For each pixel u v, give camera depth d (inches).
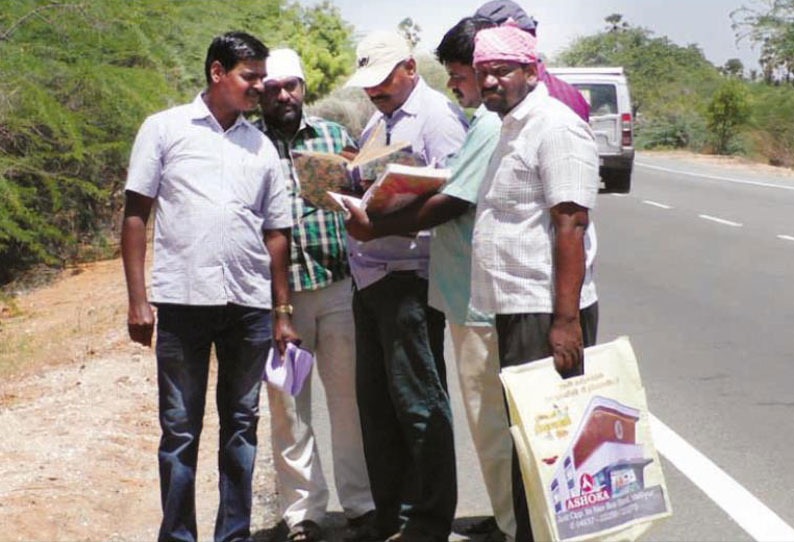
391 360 213.8
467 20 205.9
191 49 799.1
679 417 308.2
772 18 2018.9
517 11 211.2
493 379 209.0
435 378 213.9
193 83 819.4
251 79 205.9
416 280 213.3
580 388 182.5
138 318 206.2
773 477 258.1
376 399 221.3
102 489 266.5
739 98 1768.0
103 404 339.6
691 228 746.8
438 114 217.8
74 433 307.1
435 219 201.5
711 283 527.5
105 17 672.4
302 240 228.2
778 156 1754.4
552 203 184.1
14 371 414.3
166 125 206.8
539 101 187.5
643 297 494.0
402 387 213.0
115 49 706.8
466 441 290.8
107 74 668.1
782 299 482.3
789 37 2004.2
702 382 345.4
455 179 201.5
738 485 252.8
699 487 252.2
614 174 1004.6
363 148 210.2
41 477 269.4
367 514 232.2
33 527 240.2
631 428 184.5
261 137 212.7
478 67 187.8
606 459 182.5
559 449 179.9
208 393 346.9
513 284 189.0
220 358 213.0
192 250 205.3
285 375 216.5
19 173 650.8
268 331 212.7
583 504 180.7
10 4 636.1
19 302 611.8
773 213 833.5
